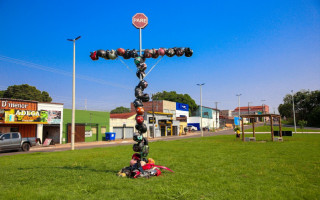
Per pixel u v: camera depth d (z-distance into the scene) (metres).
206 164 9.73
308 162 10.06
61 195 5.45
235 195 5.43
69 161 11.28
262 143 21.69
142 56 8.75
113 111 91.62
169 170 7.98
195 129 72.62
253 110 147.88
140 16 8.97
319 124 74.81
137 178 7.15
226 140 27.08
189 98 81.25
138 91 8.13
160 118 53.41
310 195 5.43
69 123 33.19
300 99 88.88
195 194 5.48
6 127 26.47
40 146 27.31
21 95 46.16
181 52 8.73
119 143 32.88
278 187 6.12
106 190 5.89
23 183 6.79
